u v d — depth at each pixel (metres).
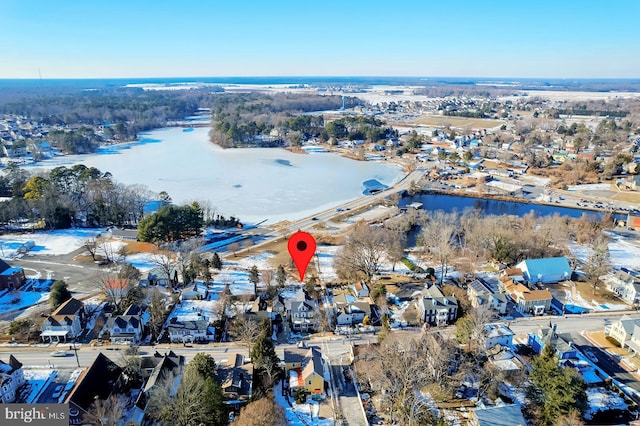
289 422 61.28
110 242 130.62
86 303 94.81
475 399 65.75
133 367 67.81
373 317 89.62
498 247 116.12
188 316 89.19
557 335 78.06
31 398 64.81
